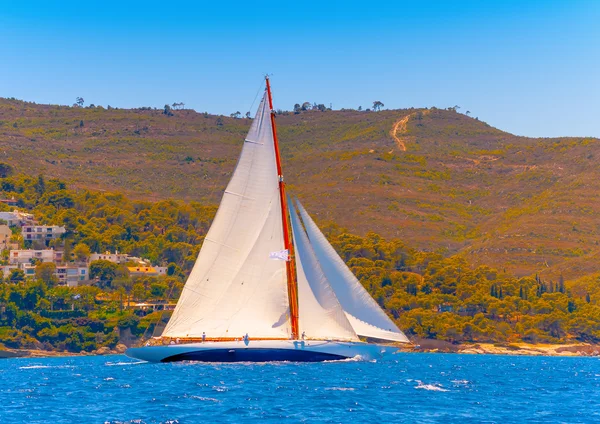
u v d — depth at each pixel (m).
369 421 185.12
